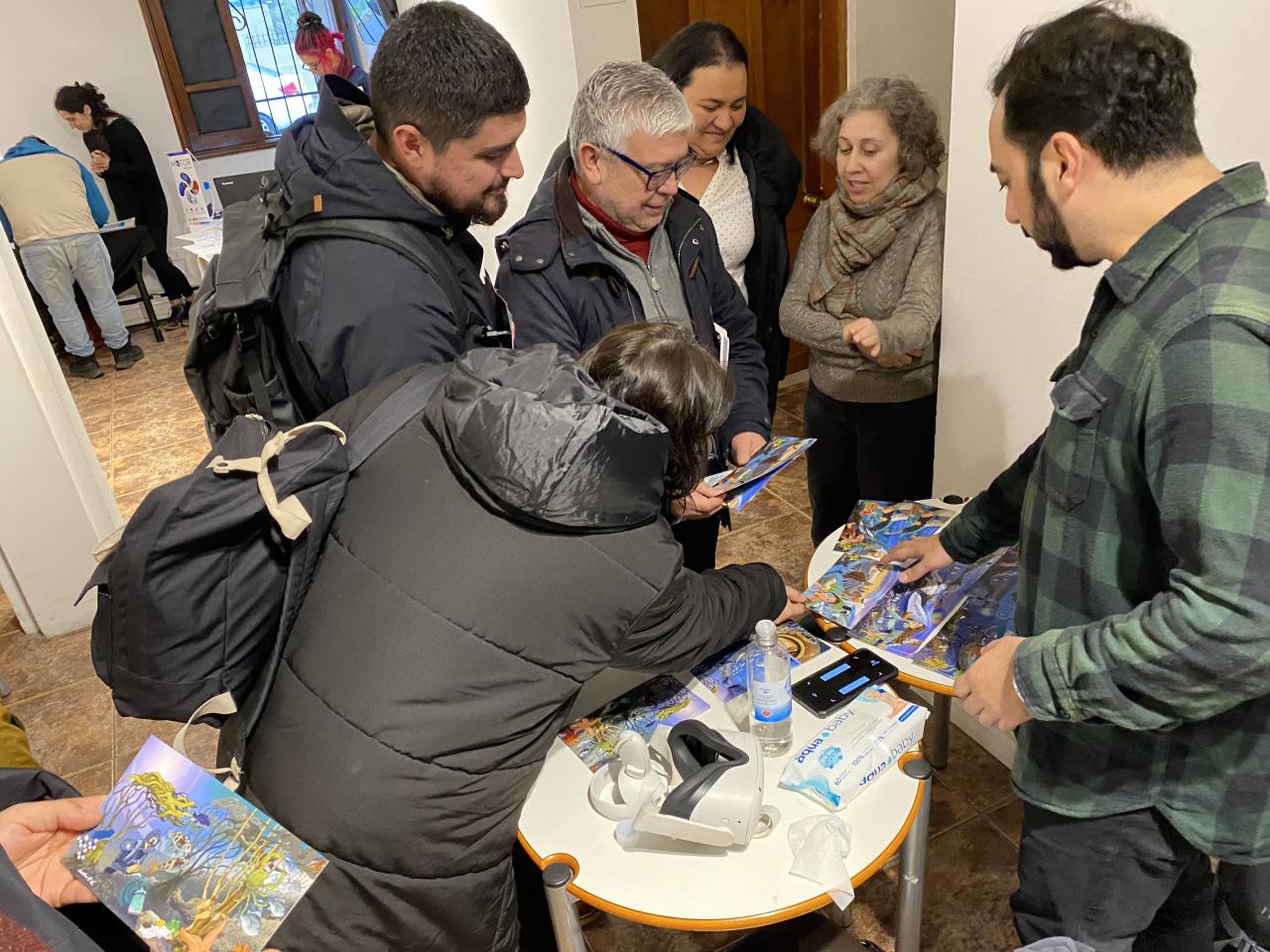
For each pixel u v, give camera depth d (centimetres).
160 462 434
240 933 92
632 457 104
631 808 116
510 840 116
